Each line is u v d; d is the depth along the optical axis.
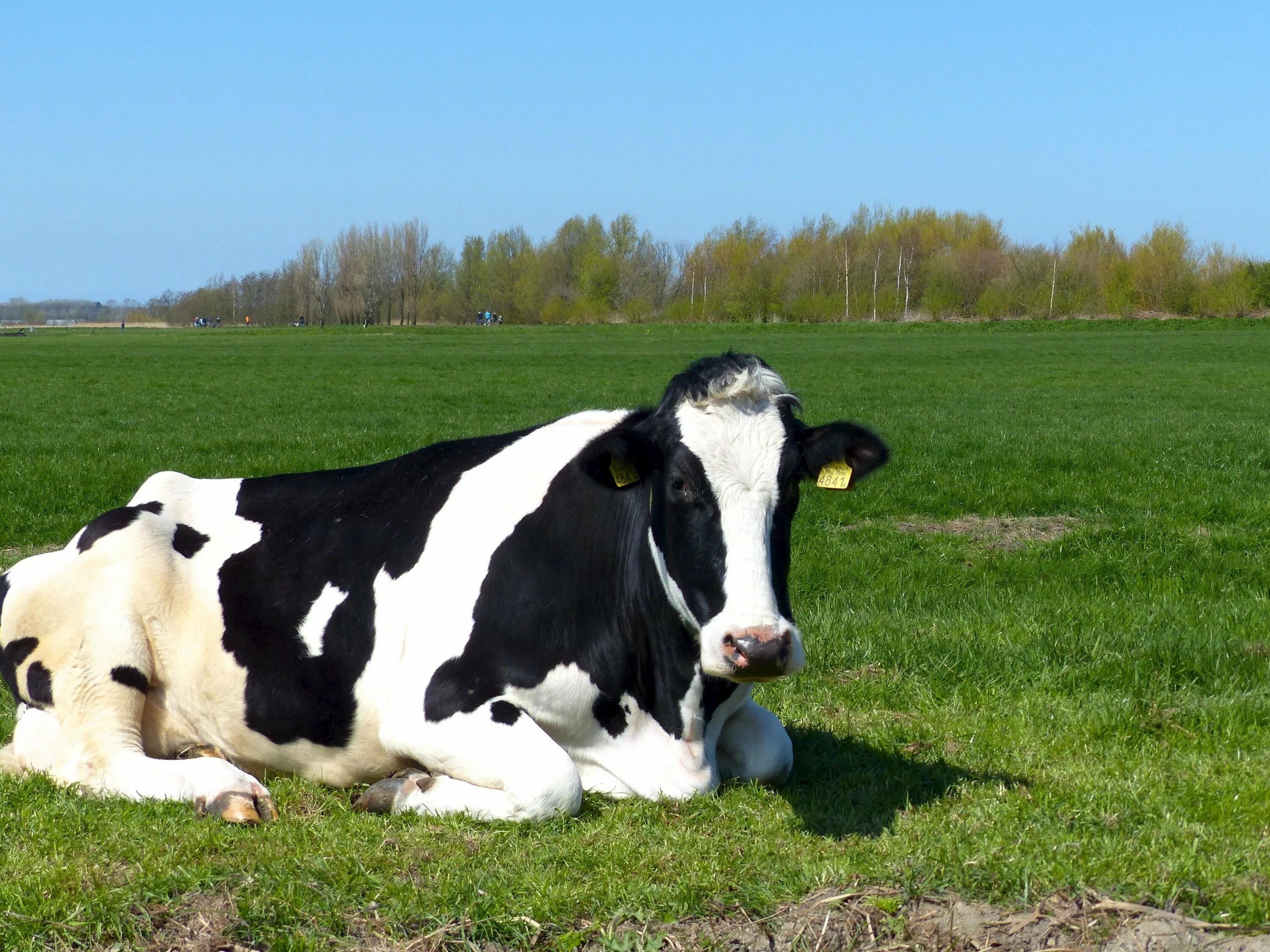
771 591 4.26
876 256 112.81
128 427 23.28
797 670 4.25
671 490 4.43
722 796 5.00
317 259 144.00
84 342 81.88
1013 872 4.02
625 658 4.94
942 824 4.67
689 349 61.19
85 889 3.99
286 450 19.05
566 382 37.00
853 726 6.12
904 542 11.90
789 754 5.25
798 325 100.44
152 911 3.89
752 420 4.45
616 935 3.77
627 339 78.56
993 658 7.29
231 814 4.66
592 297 122.69
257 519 5.47
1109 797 4.91
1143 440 19.73
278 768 5.33
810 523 12.83
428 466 5.47
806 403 29.02
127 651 5.16
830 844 4.50
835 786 5.21
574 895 3.96
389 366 47.25
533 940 3.77
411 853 4.32
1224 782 5.17
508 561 4.97
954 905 3.93
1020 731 6.02
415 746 4.86
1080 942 3.71
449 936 3.76
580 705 4.92
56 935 3.75
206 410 27.72
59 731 5.22
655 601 4.81
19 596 5.25
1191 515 13.12
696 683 4.87
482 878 4.08
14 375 41.28
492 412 27.12
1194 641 7.53
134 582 5.21
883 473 15.72
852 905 3.90
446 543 5.11
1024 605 8.95
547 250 129.25
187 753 5.38
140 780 4.94
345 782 5.26
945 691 6.81
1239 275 96.25
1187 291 97.25
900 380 37.75
